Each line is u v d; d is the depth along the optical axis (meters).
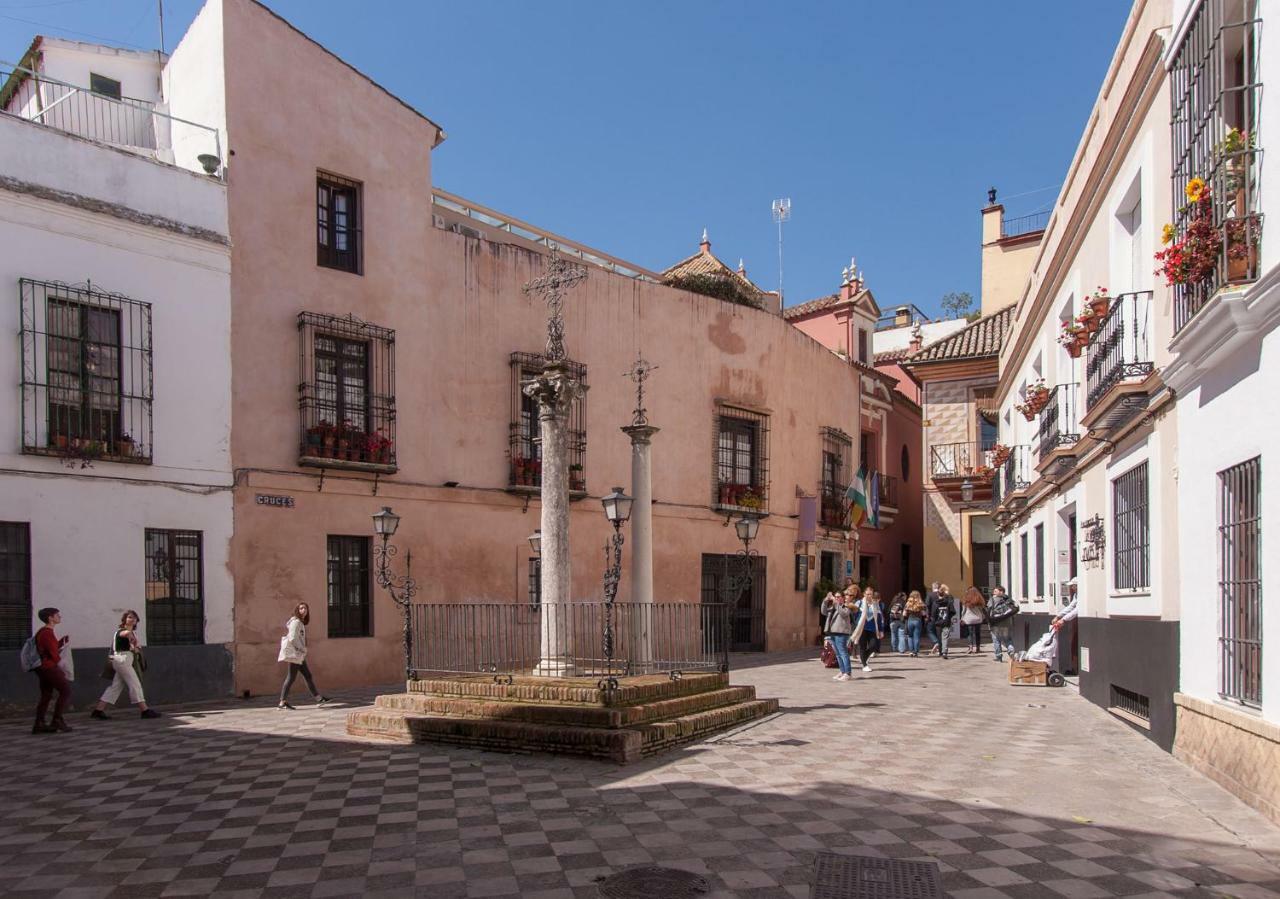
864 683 16.17
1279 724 6.65
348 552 16.08
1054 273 15.48
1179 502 8.92
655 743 9.38
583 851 6.20
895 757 9.18
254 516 14.80
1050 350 16.41
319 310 15.91
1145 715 10.65
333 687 15.45
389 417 16.59
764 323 25.03
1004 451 21.22
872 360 33.00
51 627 11.41
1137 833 6.51
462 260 18.14
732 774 8.43
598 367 20.53
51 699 12.30
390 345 16.80
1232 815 6.93
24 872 5.91
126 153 13.79
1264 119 6.79
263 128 15.44
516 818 7.01
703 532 22.66
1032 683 15.63
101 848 6.41
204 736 10.84
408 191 17.42
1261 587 6.94
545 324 19.42
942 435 28.86
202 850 6.33
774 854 6.10
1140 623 10.37
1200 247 7.43
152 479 13.68
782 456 25.42
